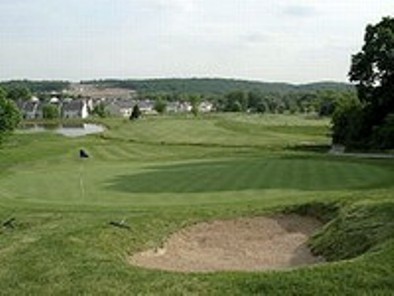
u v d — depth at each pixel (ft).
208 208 91.50
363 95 258.37
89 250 65.00
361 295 48.62
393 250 56.95
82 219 89.45
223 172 148.87
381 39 249.55
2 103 303.68
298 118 561.84
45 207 106.73
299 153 215.31
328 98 618.03
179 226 80.07
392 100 252.83
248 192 115.34
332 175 137.59
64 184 135.85
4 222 95.61
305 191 114.62
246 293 50.37
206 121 474.49
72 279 55.36
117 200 112.27
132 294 51.34
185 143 278.05
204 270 63.87
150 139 306.14
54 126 547.08
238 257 70.54
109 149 245.45
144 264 66.54
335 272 52.85
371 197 85.40
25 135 376.27
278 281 51.80
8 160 203.10
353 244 65.41
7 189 130.52
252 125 423.64
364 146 247.50
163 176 144.46
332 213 82.48
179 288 52.16
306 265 61.72
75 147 256.52
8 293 53.21
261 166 161.48
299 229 80.94
